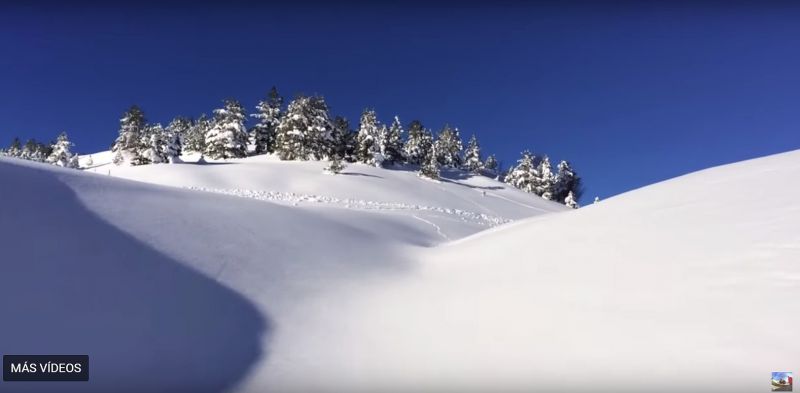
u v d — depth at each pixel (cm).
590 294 703
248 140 7106
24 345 525
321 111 6406
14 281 610
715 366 459
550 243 1055
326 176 5150
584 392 459
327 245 1192
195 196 1277
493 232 1670
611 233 978
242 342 620
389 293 888
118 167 5528
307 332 674
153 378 512
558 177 9631
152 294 684
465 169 8950
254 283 829
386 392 498
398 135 7456
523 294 772
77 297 624
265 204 1471
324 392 501
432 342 629
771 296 553
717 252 716
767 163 1220
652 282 684
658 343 520
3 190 804
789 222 742
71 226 782
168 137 5631
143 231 873
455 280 971
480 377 520
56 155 5972
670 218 951
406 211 3619
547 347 568
